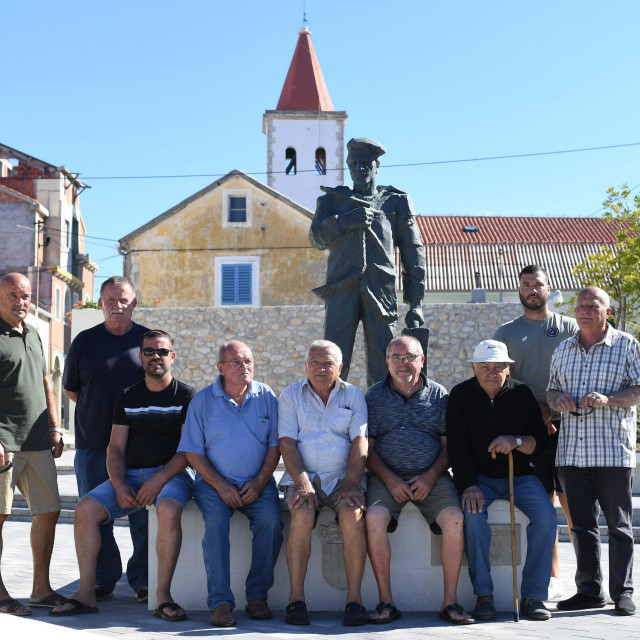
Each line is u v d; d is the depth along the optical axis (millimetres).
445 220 37562
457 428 5820
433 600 5875
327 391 5953
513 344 6414
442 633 5031
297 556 5527
